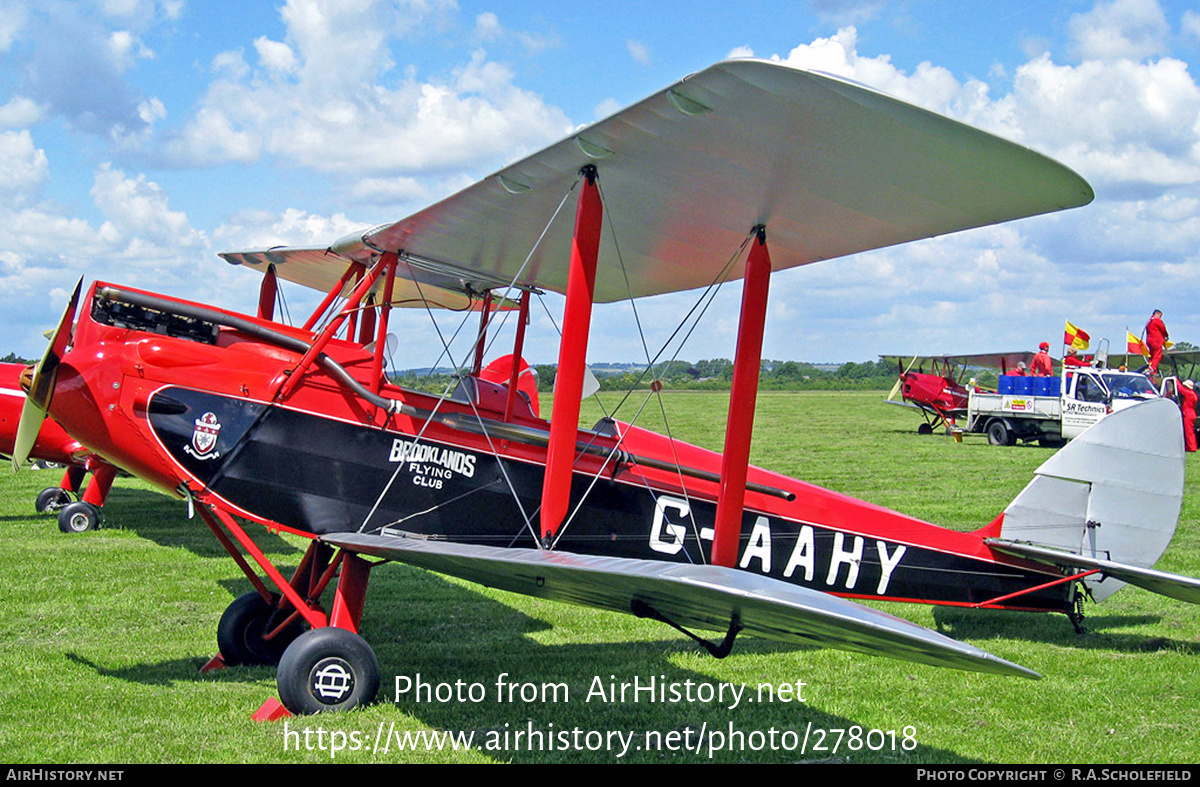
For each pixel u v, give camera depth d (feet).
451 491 17.10
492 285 21.34
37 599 21.84
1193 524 34.60
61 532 31.58
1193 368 84.94
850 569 19.77
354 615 15.21
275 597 17.12
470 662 17.67
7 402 31.83
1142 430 20.56
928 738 13.97
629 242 18.10
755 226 16.16
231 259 24.43
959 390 82.02
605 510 18.13
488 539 17.40
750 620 12.19
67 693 14.98
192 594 22.50
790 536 19.42
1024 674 9.41
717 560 16.12
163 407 15.33
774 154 12.91
